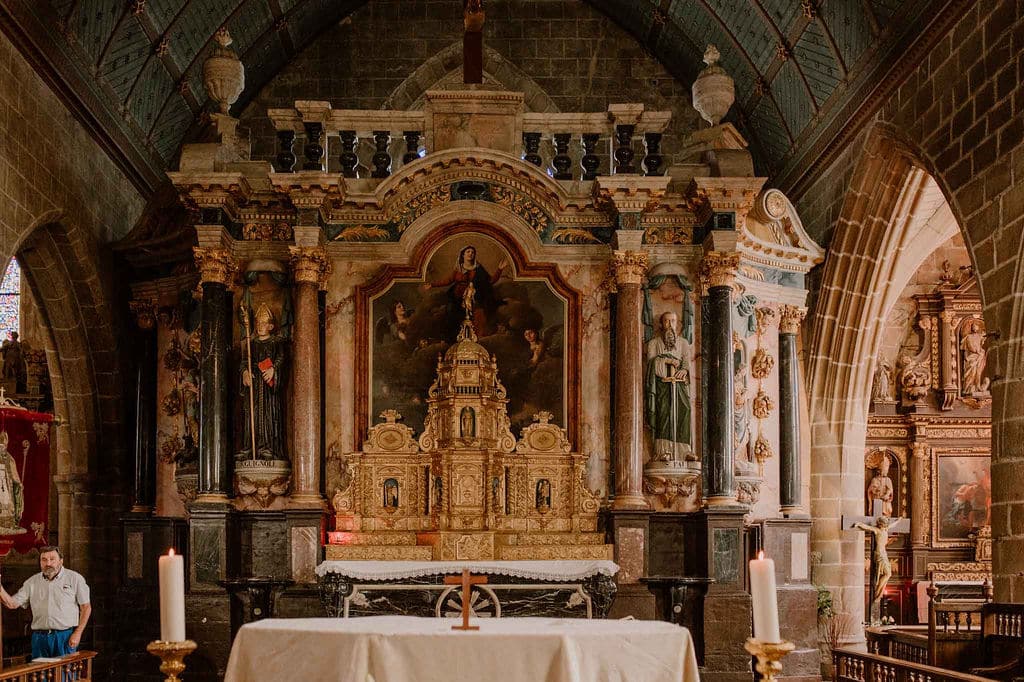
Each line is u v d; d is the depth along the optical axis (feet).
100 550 63.77
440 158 56.80
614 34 79.05
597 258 58.34
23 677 35.53
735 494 55.98
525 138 59.47
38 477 44.21
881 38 56.03
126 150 65.46
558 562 52.21
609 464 57.00
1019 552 43.50
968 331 78.28
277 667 25.86
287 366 57.26
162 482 59.62
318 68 78.48
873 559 65.00
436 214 58.23
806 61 64.44
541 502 56.59
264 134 77.71
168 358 60.64
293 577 54.29
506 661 24.44
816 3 59.82
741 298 60.44
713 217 56.34
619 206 56.18
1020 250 43.83
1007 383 44.55
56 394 63.26
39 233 58.03
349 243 57.98
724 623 53.88
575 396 57.36
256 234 58.08
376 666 24.30
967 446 77.61
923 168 54.70
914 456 77.46
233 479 56.44
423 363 57.77
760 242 60.39
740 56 70.85
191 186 54.95
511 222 58.29
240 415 56.95
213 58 58.34
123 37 59.47
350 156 59.00
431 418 57.11
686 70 77.20
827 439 66.33
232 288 57.47
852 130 61.46
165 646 21.98
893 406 78.02
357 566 51.85
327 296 57.88
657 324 57.93
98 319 62.34
